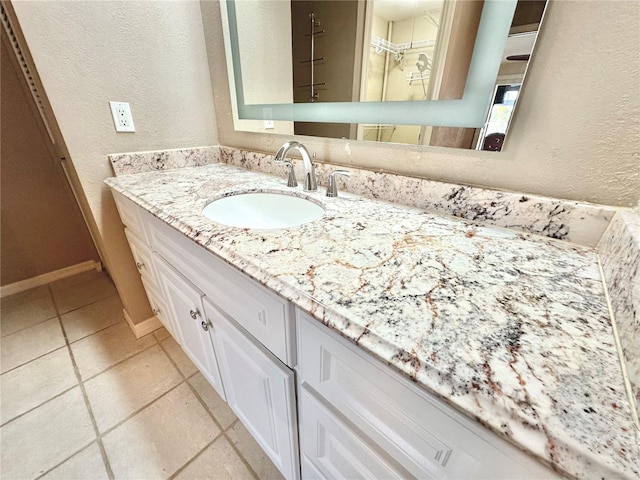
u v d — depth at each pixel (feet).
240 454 3.10
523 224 2.03
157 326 4.88
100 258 6.50
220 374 2.96
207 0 3.77
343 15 2.64
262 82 3.63
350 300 1.29
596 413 0.81
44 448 3.11
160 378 3.97
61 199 5.97
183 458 3.05
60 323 4.98
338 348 1.36
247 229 2.07
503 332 1.11
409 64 2.32
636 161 1.61
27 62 3.17
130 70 3.55
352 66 2.71
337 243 1.85
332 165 3.14
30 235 5.77
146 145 3.94
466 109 2.10
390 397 1.23
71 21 3.01
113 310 5.34
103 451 3.09
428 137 2.37
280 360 1.85
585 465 0.73
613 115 1.61
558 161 1.84
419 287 1.39
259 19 3.36
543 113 1.82
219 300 2.24
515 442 0.82
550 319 1.18
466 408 0.89
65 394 3.71
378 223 2.20
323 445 1.88
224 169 4.23
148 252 3.41
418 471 1.30
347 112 2.88
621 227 1.48
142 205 2.73
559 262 1.65
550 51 1.70
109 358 4.28
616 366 0.96
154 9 3.54
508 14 1.76
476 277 1.48
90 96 3.34
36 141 5.40
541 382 0.91
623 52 1.50
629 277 1.15
